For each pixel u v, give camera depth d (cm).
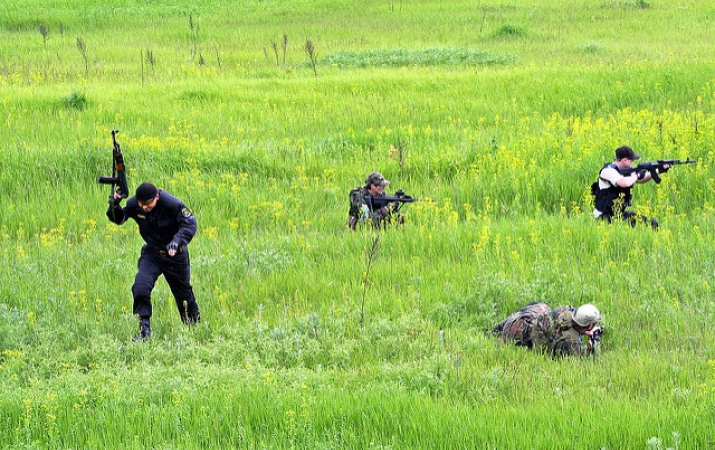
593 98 6056
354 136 5094
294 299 3036
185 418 2034
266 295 3053
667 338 2617
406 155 4744
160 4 12556
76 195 4297
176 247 2603
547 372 2378
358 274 3189
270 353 2562
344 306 2909
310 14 11862
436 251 3428
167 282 2889
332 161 4734
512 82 6656
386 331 2688
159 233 2694
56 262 3322
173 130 5344
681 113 5378
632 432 1945
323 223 3897
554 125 5234
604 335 2673
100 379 2319
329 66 8225
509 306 2880
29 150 4738
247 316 2933
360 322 2772
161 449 1900
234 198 4166
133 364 2542
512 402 2211
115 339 2694
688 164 4091
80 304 2938
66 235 3884
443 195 4184
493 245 3412
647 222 3553
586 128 4903
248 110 5991
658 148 4372
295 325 2750
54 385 2305
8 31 10769
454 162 4597
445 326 2783
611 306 2850
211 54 9125
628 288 2995
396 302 2916
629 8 11431
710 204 3819
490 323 2788
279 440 1945
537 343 2567
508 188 4141
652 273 3061
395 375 2348
